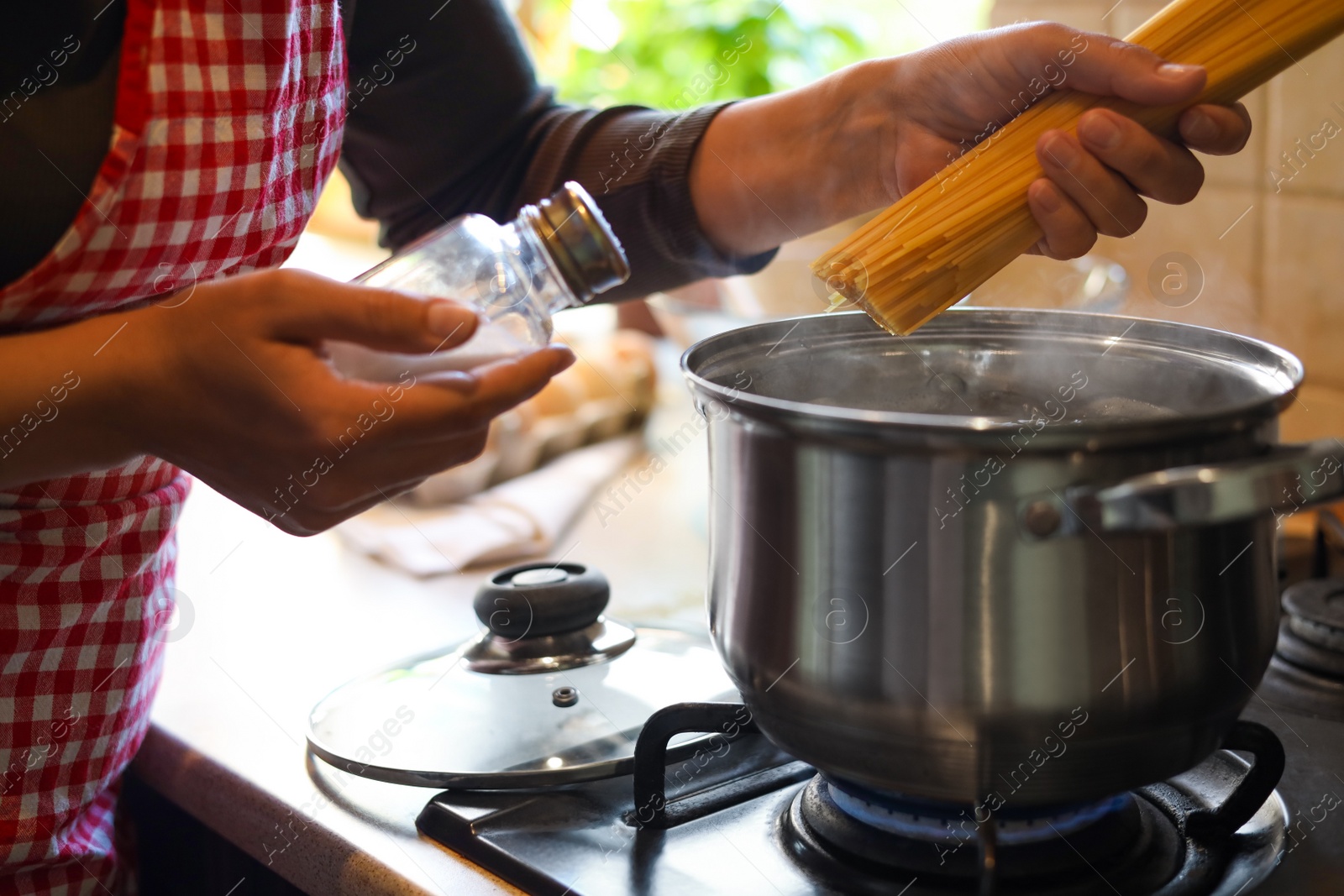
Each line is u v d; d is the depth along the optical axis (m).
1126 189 0.62
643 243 0.88
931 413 0.70
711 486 0.57
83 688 0.72
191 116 0.62
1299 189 1.05
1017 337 0.69
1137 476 0.45
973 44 0.68
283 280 0.50
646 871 0.56
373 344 0.51
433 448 0.54
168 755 0.75
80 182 0.60
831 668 0.50
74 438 0.55
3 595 0.69
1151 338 0.64
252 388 0.52
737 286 1.23
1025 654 0.47
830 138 0.78
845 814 0.59
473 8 0.88
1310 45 0.60
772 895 0.54
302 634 0.92
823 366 0.69
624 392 1.49
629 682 0.71
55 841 0.72
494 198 0.93
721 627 0.56
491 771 0.63
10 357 0.53
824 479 0.49
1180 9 0.60
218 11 0.61
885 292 0.61
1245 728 0.56
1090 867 0.54
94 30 0.60
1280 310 1.10
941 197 0.63
